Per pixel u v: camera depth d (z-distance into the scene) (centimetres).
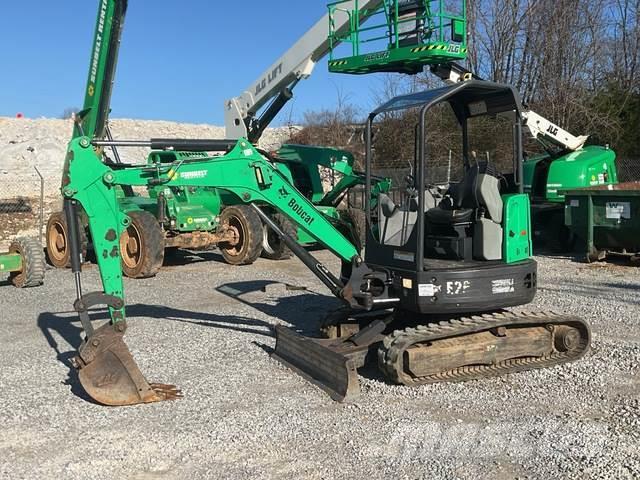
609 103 2359
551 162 1405
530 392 568
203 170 596
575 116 2345
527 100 2488
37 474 433
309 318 843
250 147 623
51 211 2030
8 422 518
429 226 660
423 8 1073
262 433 490
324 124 2728
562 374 611
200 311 893
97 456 457
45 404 554
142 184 564
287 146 1401
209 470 435
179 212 1220
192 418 519
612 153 1454
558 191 1294
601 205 1220
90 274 1210
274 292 1013
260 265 1286
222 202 1353
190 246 1226
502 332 614
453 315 655
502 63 2520
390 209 639
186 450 464
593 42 2445
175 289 1053
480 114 691
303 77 1266
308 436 484
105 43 784
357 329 691
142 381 553
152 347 717
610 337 725
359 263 635
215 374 625
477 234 619
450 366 591
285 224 1269
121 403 544
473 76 1152
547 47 2409
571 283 1038
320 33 1216
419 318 669
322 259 1337
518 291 616
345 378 555
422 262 588
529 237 638
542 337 635
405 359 579
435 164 1773
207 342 734
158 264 1145
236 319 843
